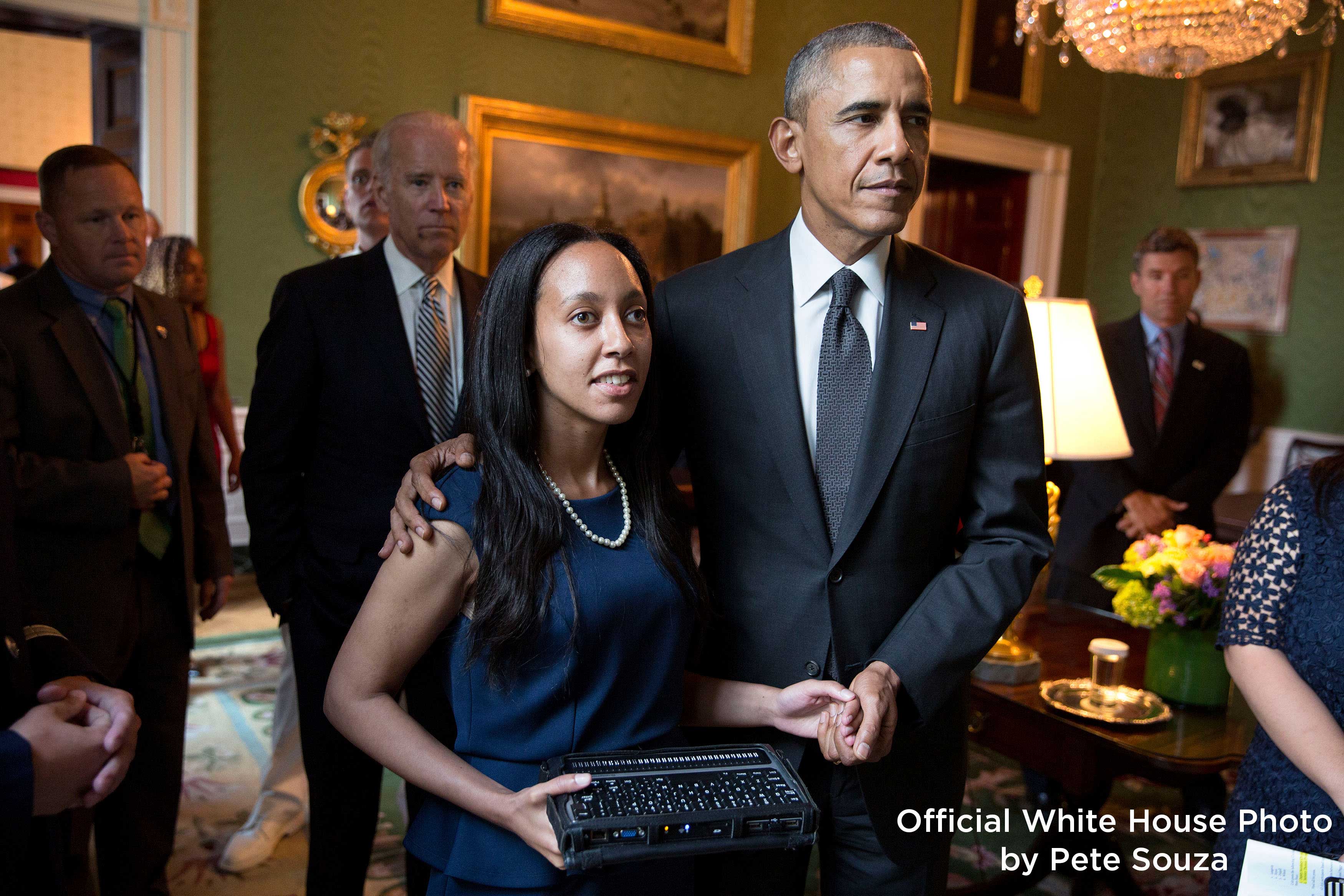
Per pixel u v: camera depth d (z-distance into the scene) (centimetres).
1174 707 225
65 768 107
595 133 596
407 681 190
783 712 147
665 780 121
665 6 611
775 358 156
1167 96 746
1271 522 158
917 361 153
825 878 166
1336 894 119
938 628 146
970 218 820
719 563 161
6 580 115
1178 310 384
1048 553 159
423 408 208
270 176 522
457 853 126
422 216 212
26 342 205
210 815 292
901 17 684
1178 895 262
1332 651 148
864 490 150
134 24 478
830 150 143
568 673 127
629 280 128
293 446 208
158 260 399
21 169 820
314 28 522
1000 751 232
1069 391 247
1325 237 663
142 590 221
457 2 554
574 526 132
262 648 436
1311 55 661
